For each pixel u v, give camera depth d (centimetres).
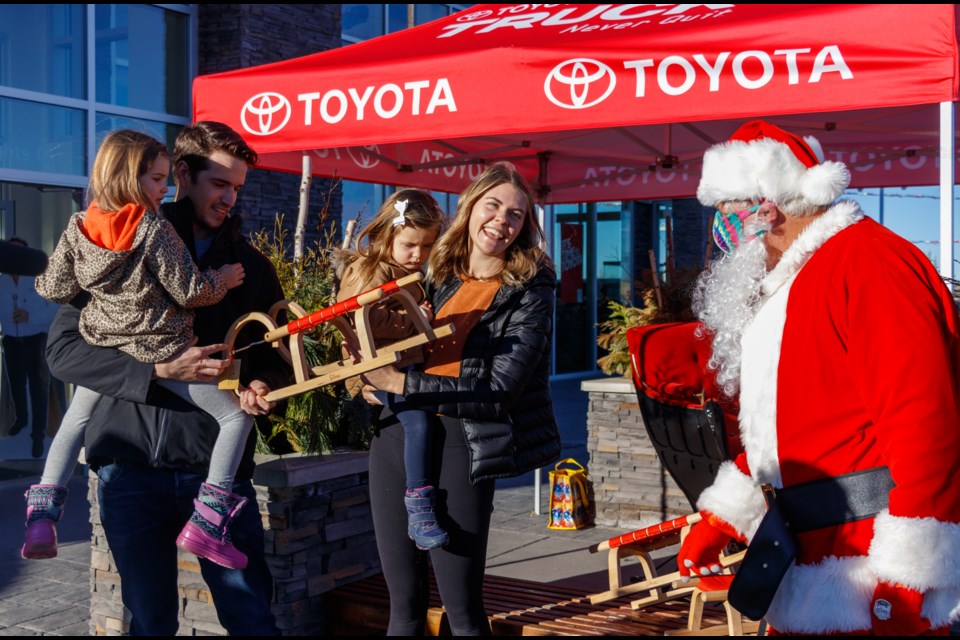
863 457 179
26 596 422
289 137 421
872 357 172
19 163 729
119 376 232
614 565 336
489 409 243
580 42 357
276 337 242
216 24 861
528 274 256
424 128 386
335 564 351
